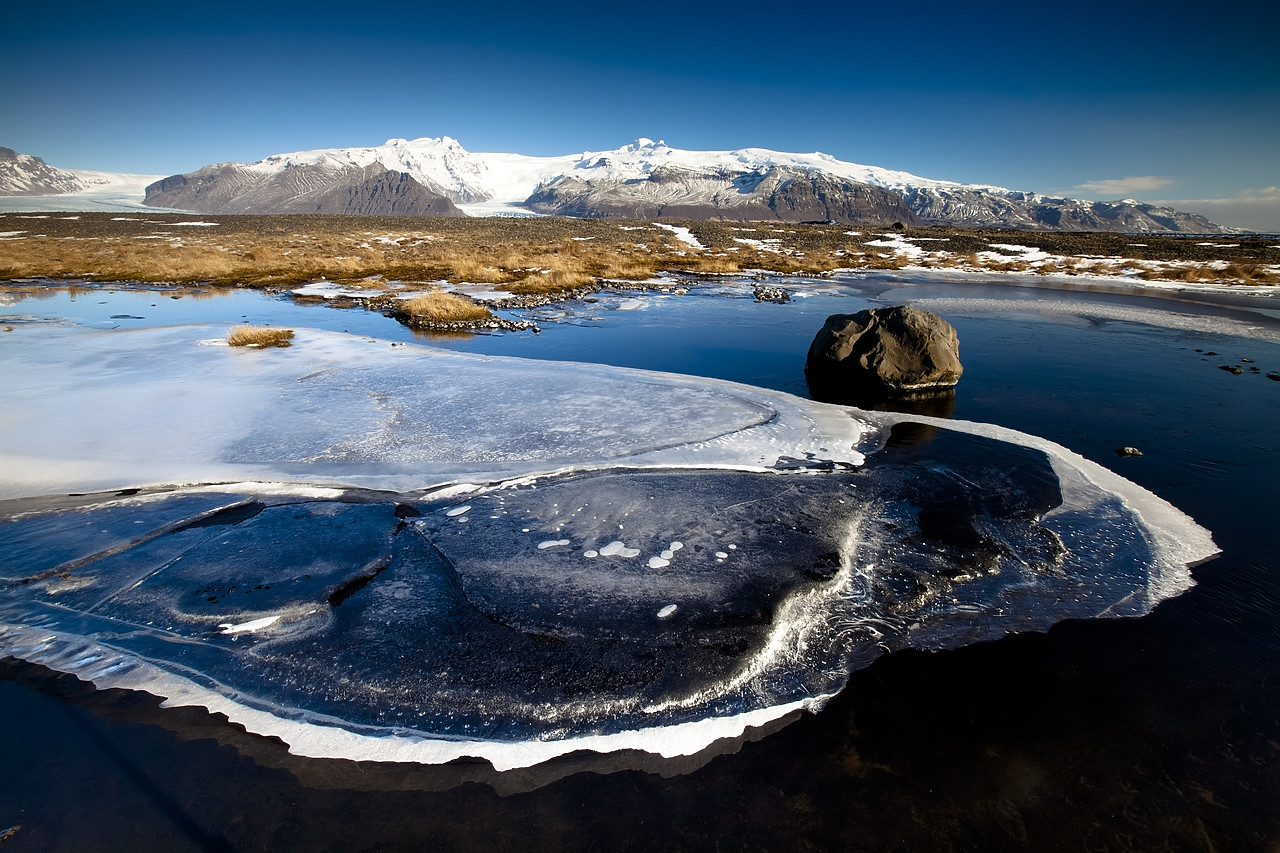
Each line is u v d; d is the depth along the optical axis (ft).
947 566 15.15
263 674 11.50
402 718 10.52
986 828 8.67
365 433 23.70
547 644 12.25
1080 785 9.35
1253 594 14.23
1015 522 17.44
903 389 31.58
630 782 9.36
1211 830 8.67
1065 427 26.55
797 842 8.45
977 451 22.86
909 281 87.61
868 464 21.48
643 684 11.22
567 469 20.51
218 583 14.32
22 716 10.50
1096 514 18.01
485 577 14.47
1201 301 67.67
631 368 35.63
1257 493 19.81
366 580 14.40
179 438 23.03
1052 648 12.35
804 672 11.59
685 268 97.55
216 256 100.07
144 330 44.96
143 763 9.59
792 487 19.39
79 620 13.03
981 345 44.42
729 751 9.90
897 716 10.61
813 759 9.76
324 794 9.14
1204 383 33.94
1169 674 11.66
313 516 17.43
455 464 20.93
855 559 15.38
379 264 93.45
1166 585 14.56
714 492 18.94
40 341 40.57
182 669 11.64
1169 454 23.30
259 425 24.48
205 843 8.33
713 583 14.26
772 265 102.58
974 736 10.21
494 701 10.83
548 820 8.75
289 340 41.57
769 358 39.99
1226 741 10.16
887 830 8.63
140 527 16.80
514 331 48.65
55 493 18.69
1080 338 47.09
